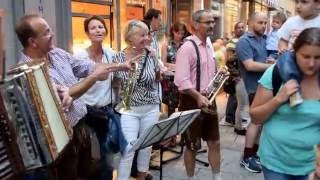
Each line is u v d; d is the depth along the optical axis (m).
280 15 6.03
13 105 1.73
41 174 2.27
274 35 5.18
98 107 3.32
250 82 4.66
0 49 1.66
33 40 2.39
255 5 18.73
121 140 3.27
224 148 5.48
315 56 2.10
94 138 3.00
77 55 3.55
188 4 10.25
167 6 9.02
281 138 2.31
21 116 1.75
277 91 2.29
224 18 13.85
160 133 3.03
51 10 4.85
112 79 3.50
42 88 1.91
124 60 3.59
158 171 4.59
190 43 3.57
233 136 6.08
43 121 1.82
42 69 1.99
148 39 3.65
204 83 3.62
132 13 7.22
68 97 2.35
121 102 3.54
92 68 2.82
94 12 5.96
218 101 9.05
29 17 2.42
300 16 3.76
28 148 1.78
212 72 3.71
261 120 2.37
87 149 2.94
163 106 5.62
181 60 3.54
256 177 4.49
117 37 6.60
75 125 2.76
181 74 3.54
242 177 4.48
